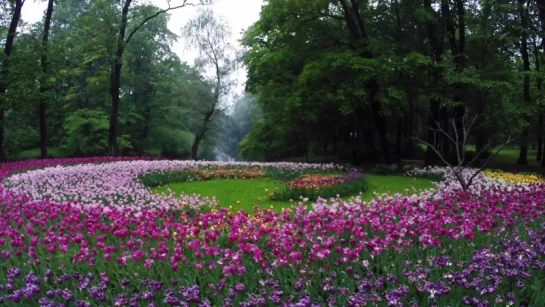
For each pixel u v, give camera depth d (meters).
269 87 29.88
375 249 5.29
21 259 6.13
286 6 23.19
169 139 44.38
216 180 18.38
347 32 25.00
